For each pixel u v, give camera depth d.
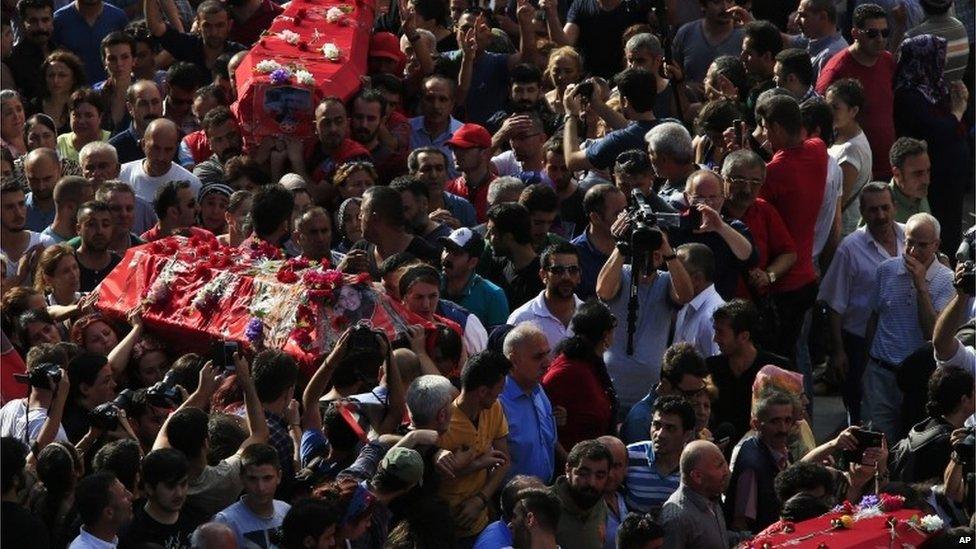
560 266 37.84
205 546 29.20
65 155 48.38
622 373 38.53
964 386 35.34
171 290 36.78
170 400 32.75
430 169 43.25
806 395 43.09
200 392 32.72
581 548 32.44
